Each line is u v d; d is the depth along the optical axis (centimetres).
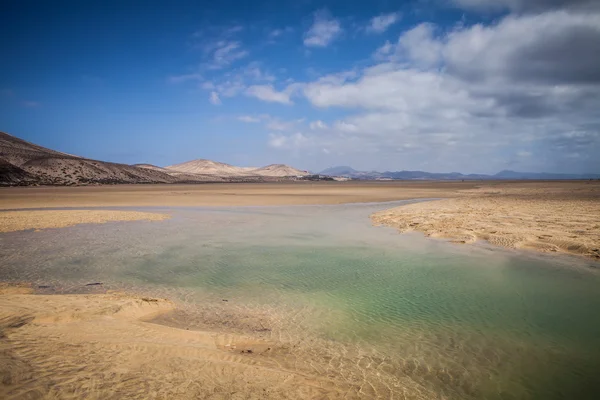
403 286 1084
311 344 717
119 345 607
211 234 1955
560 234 1677
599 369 629
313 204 3919
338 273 1221
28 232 1998
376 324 818
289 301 968
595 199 3419
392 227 2162
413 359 660
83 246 1639
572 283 1092
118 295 963
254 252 1527
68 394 437
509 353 684
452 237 1781
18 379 459
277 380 547
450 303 943
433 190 6975
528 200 3569
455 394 553
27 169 10444
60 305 816
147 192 6300
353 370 616
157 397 454
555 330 782
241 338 734
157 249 1584
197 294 1023
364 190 7325
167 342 652
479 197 4438
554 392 562
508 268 1256
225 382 519
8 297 879
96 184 10925
